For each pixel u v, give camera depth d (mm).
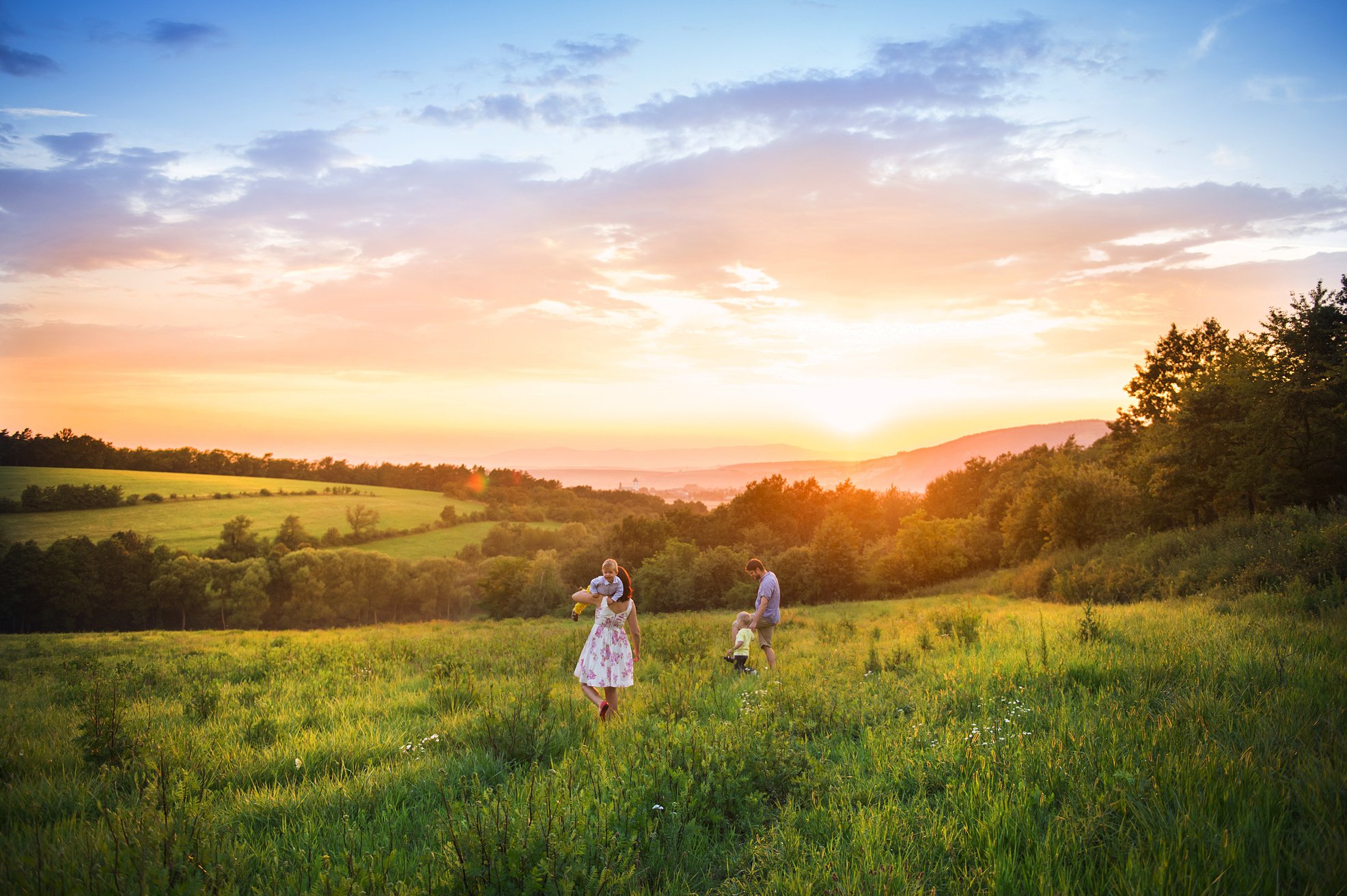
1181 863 2951
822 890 3154
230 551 88250
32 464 125000
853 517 84000
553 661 11328
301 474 157500
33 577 68250
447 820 3752
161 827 3535
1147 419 43531
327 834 3979
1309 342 23625
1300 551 14883
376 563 88438
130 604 74312
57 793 4742
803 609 35500
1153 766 3916
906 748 4910
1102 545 30594
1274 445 24047
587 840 3447
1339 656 6453
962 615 12984
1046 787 3961
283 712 7738
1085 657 7457
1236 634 8195
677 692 7473
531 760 5395
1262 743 4168
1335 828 3082
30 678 11938
